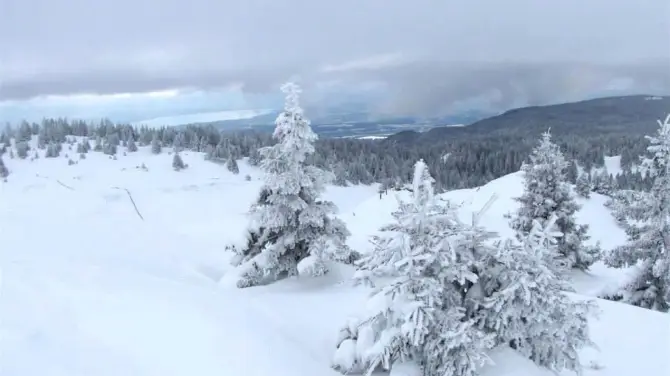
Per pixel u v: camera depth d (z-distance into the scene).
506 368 7.78
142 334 7.96
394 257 7.84
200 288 12.23
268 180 16.83
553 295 7.65
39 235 22.19
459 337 7.25
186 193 107.81
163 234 30.45
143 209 86.88
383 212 49.53
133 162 140.25
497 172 140.25
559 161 28.62
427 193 7.84
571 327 7.93
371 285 8.27
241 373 7.37
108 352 7.14
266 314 11.44
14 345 6.65
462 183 130.25
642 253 22.08
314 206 17.28
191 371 7.10
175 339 8.01
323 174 17.67
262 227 17.94
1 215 28.36
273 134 17.11
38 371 6.17
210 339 8.26
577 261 29.62
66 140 164.12
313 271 16.47
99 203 54.28
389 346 7.65
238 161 151.12
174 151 156.12
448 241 7.77
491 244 8.36
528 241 7.76
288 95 16.83
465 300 8.16
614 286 24.25
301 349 9.25
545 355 8.09
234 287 16.41
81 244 21.56
